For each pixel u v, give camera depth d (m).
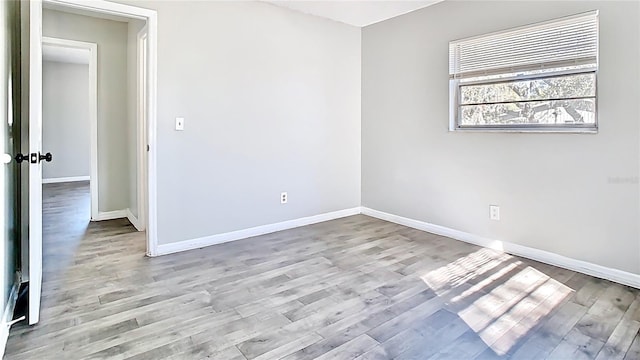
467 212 3.53
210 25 3.31
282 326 2.01
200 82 3.30
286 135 3.95
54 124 7.48
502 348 1.81
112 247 3.36
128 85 4.47
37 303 1.99
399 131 4.15
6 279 1.99
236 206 3.62
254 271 2.79
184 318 2.08
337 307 2.23
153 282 2.58
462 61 3.48
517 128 3.11
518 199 3.13
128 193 4.62
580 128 2.73
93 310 2.16
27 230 2.50
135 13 2.92
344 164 4.52
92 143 4.38
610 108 2.57
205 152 3.38
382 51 4.29
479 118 3.38
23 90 2.49
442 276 2.70
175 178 3.22
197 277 2.67
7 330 1.86
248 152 3.67
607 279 2.64
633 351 1.78
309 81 4.09
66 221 4.37
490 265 2.92
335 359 1.72
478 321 2.07
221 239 3.54
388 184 4.34
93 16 4.23
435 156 3.79
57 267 2.85
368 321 2.07
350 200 4.63
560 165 2.86
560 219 2.88
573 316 2.12
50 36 4.01
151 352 1.76
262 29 3.66
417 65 3.90
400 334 1.93
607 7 2.55
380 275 2.72
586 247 2.75
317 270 2.82
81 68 7.68
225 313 2.15
